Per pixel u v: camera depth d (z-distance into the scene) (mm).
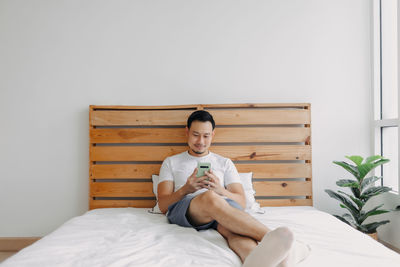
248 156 2178
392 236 1991
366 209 2258
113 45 2246
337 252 1174
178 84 2248
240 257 1137
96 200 2170
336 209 2238
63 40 2240
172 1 2250
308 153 2176
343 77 2271
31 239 2195
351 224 1921
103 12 2248
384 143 2217
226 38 2258
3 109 2223
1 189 2217
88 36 2242
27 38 2232
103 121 2178
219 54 2256
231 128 2184
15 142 2219
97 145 2232
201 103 2250
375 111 2232
